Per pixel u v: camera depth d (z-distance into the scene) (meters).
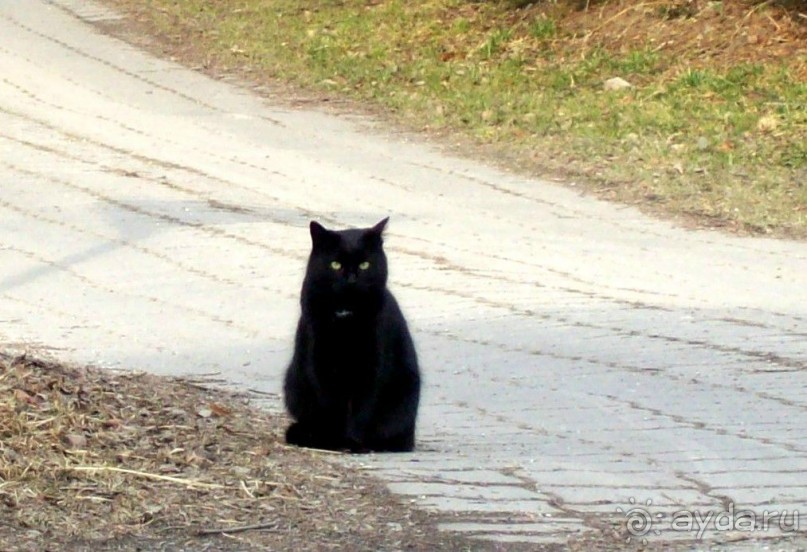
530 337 12.41
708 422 9.62
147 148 20.89
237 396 10.05
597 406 10.17
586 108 23.03
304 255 15.59
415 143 21.61
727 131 21.19
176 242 16.11
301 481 7.54
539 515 7.20
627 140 21.03
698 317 13.06
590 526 7.05
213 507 7.01
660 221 17.36
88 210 17.48
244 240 16.20
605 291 14.12
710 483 7.95
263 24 29.67
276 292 14.19
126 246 15.95
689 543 6.84
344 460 8.27
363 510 7.13
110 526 6.65
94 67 26.39
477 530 6.90
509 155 20.73
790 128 21.11
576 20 27.61
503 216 17.56
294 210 17.69
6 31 29.06
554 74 25.31
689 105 22.80
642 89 23.94
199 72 26.30
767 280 14.61
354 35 28.64
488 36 27.62
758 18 25.92
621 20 27.09
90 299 13.89
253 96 24.70
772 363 11.43
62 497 6.89
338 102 24.34
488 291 14.10
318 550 6.51
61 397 8.35
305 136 21.97
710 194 18.34
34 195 18.11
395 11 29.75
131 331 12.70
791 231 16.89
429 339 12.36
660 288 14.27
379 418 8.77
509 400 10.41
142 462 7.52
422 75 25.78
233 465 7.69
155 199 18.08
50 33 29.03
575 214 17.70
